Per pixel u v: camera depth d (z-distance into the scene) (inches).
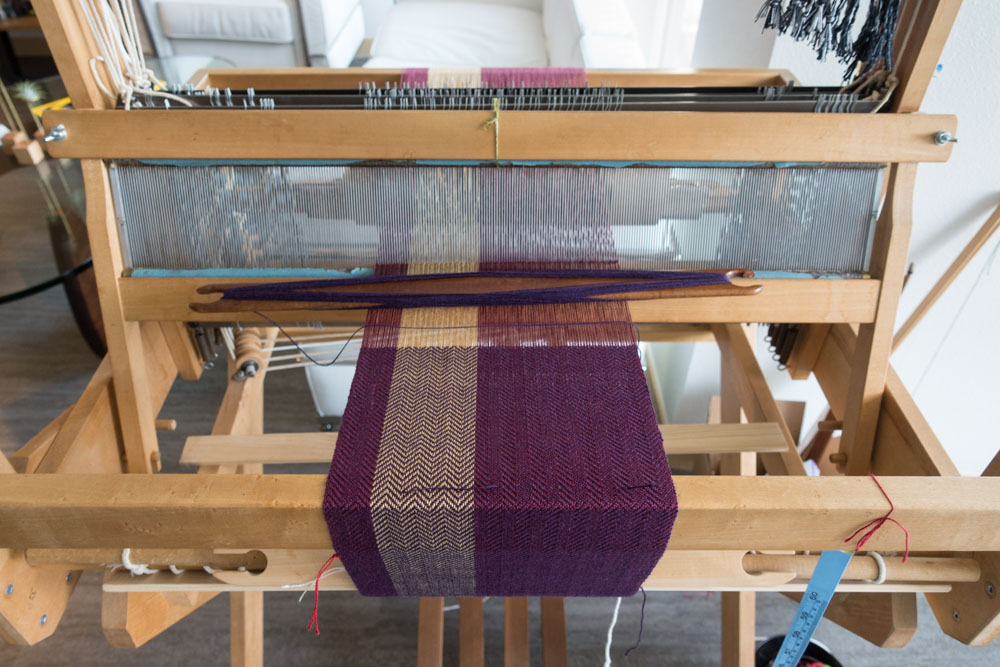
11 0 131.2
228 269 32.7
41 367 79.0
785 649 29.8
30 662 52.4
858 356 34.0
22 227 75.1
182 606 34.8
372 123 29.3
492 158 30.2
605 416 27.7
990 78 40.8
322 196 31.9
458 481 24.5
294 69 42.7
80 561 27.4
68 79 28.8
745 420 42.4
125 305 32.1
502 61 93.1
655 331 46.4
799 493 23.3
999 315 51.6
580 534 24.4
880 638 32.3
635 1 103.3
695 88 33.7
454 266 33.2
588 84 42.4
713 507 23.2
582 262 33.4
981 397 57.9
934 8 27.4
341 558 25.5
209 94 31.1
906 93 29.6
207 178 31.3
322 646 54.2
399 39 97.3
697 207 32.3
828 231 32.5
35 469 31.9
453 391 28.7
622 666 53.3
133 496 22.9
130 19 30.0
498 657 53.6
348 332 47.5
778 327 42.6
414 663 53.2
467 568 26.5
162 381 40.3
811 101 30.8
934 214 47.3
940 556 29.7
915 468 30.7
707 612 56.9
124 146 29.5
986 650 54.4
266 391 79.0
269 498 23.3
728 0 51.6
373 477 24.5
